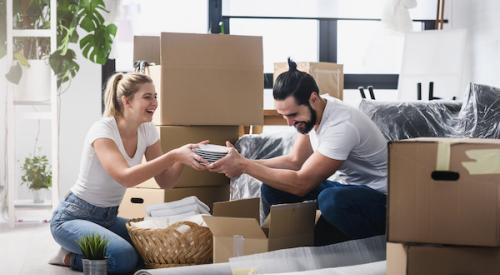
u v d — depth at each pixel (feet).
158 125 13.56
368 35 22.90
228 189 14.24
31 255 12.78
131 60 20.66
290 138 13.89
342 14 22.29
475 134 11.98
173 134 13.56
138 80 11.15
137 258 10.88
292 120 10.66
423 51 20.56
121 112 11.26
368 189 10.66
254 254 9.19
